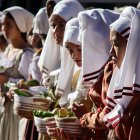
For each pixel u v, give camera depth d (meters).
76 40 5.24
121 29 4.38
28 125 6.31
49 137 5.79
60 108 5.57
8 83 7.00
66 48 5.46
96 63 5.00
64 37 5.36
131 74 4.32
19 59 7.14
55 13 5.80
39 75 6.72
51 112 5.47
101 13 5.09
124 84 4.34
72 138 5.05
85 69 5.02
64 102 5.59
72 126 5.02
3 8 12.66
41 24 7.06
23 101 5.88
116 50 4.42
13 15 7.31
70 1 5.90
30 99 5.87
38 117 5.44
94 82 4.97
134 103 4.29
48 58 6.30
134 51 4.31
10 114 7.06
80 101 5.16
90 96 4.91
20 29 7.31
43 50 6.33
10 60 7.21
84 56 5.02
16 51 7.27
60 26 5.78
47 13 6.54
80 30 5.20
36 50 7.27
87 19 5.03
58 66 6.31
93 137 4.89
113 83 4.48
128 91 4.33
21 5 12.37
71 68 5.61
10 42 7.56
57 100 5.77
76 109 5.02
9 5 12.59
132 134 4.23
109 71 4.71
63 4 5.87
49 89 6.06
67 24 5.37
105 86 4.71
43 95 6.02
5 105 7.07
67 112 5.16
